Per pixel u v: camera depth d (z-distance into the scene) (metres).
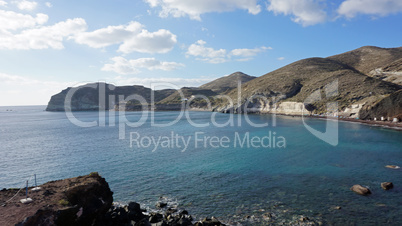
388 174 27.36
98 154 43.34
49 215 12.55
